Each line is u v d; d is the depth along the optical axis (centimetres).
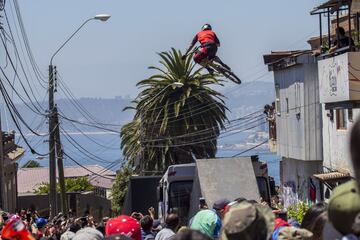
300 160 3738
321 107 3422
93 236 1041
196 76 6391
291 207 3164
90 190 7975
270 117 4356
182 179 2492
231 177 2273
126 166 6494
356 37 2898
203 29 2564
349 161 417
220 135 6438
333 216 489
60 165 4438
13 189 5516
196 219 1129
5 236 776
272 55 3944
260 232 524
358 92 2675
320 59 3353
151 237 1534
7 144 4938
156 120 6338
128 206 3319
